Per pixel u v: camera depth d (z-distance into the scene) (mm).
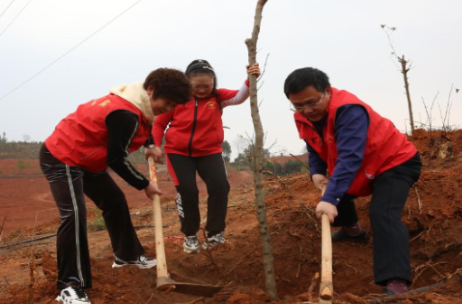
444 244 4207
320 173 3865
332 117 3266
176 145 4523
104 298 3535
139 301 3623
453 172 5172
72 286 3291
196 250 4566
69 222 3309
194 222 4559
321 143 3625
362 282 4125
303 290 4219
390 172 3447
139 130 3451
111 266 4133
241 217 6121
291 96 3268
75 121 3381
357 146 3141
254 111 3328
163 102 3385
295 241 4656
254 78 3330
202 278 4289
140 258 4094
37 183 26719
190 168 4562
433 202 4707
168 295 3811
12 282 4098
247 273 4371
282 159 17828
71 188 3352
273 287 3396
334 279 4215
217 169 4555
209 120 4488
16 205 18266
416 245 4391
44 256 4023
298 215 4980
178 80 3363
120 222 3949
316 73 3248
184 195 4488
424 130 7254
